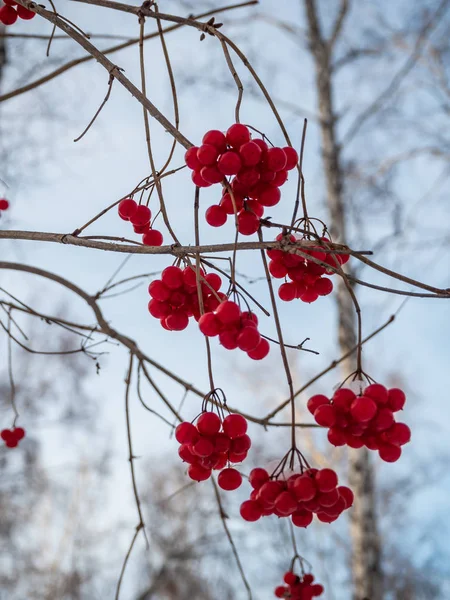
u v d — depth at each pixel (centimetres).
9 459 998
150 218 183
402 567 1048
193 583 1062
